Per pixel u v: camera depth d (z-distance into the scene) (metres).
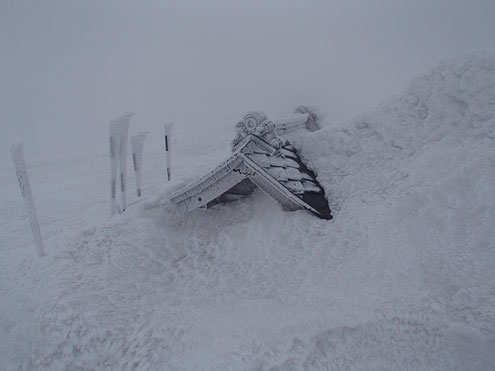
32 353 4.62
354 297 4.62
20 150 5.72
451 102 6.31
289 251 5.78
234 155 5.89
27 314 5.01
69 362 4.52
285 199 6.25
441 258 4.72
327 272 5.22
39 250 6.14
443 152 5.89
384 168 6.39
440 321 4.08
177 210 6.86
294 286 5.14
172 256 6.28
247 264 5.77
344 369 3.95
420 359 3.94
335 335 4.22
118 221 6.67
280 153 6.54
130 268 5.74
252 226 6.38
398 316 4.23
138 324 4.78
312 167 7.12
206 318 4.73
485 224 4.78
